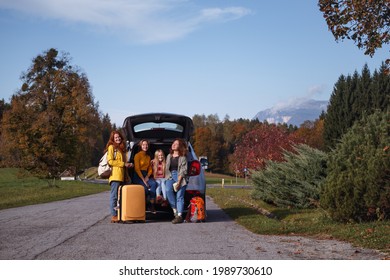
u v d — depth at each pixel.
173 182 11.60
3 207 17.84
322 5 10.75
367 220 10.38
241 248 7.97
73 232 9.88
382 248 7.86
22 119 54.06
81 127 56.72
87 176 91.62
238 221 11.75
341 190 10.38
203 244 8.37
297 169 15.38
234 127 140.50
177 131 13.19
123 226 10.91
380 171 9.88
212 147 128.12
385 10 10.41
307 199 14.88
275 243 8.49
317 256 7.33
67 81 57.22
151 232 9.87
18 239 8.96
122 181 11.65
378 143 10.71
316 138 89.19
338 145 11.38
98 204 18.67
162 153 12.07
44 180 55.81
